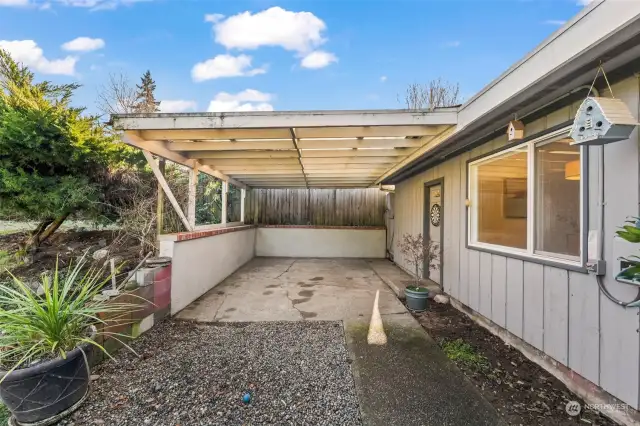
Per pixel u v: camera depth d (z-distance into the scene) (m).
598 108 1.82
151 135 3.81
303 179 7.82
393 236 8.54
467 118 3.17
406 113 3.41
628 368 1.96
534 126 2.84
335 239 9.45
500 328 3.37
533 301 2.84
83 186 4.11
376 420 2.03
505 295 3.27
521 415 2.09
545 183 2.76
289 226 9.44
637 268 1.75
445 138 3.63
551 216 2.68
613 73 2.00
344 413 2.12
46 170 4.13
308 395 2.31
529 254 2.91
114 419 2.03
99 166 4.51
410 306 4.39
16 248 4.16
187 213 5.01
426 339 3.30
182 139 3.87
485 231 3.78
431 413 2.10
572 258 2.44
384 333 3.45
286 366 2.73
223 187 7.00
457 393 2.33
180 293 4.30
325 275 6.66
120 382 2.45
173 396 2.28
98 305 2.59
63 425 1.98
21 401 1.94
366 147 4.37
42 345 2.14
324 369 2.68
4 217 3.89
